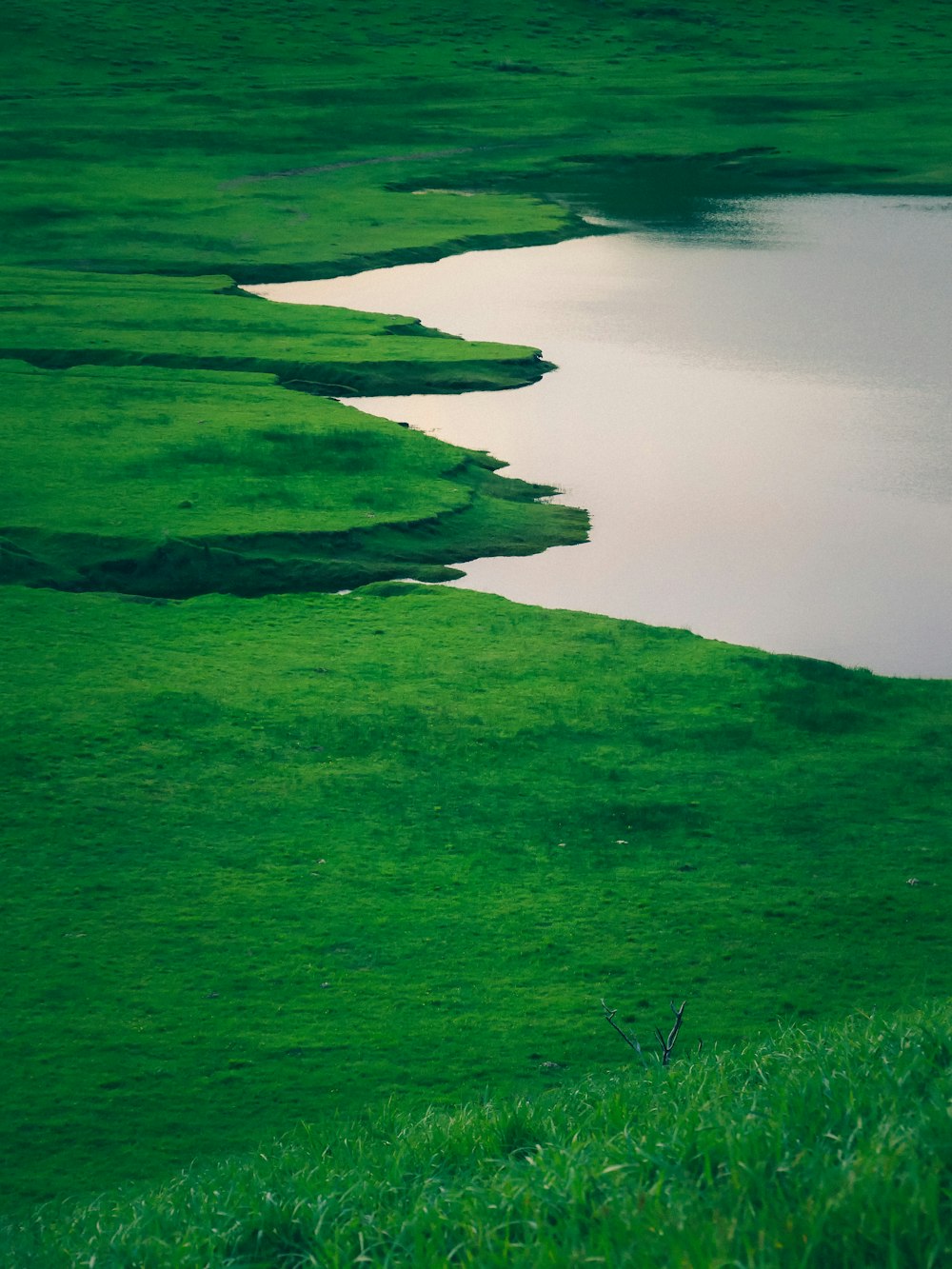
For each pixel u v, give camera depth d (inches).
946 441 3816.4
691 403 4138.8
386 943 1561.3
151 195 6515.8
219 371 4143.7
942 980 1462.8
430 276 5659.5
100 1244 527.2
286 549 2901.1
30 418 3572.8
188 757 2011.6
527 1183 447.5
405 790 1946.4
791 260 5910.4
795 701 2268.7
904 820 1877.5
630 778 1998.0
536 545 3105.3
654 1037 1354.6
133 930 1573.6
